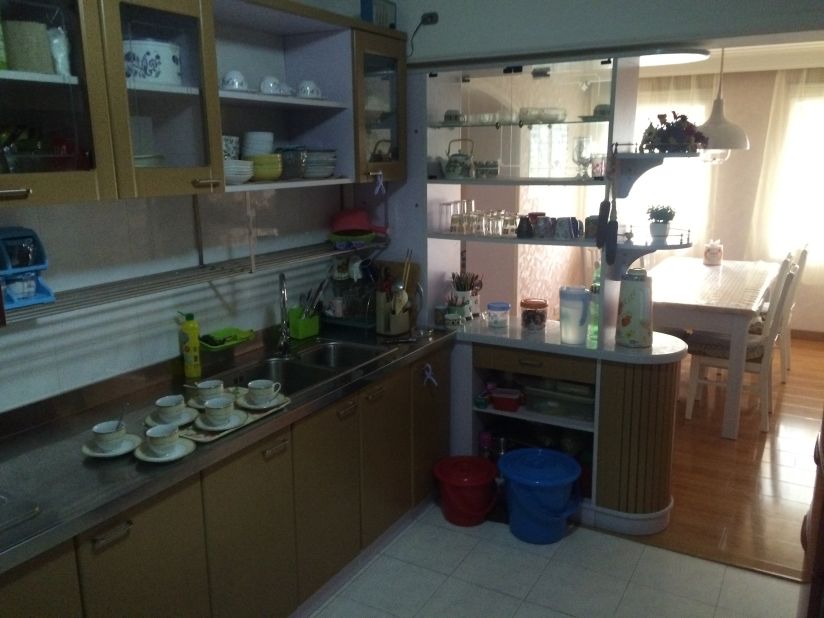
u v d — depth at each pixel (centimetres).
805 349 580
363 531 258
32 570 142
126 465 174
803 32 235
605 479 288
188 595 183
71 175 164
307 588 231
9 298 177
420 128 300
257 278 279
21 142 161
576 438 316
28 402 200
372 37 270
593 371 282
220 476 188
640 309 277
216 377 247
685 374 504
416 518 300
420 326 315
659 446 280
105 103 169
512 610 240
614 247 269
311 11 239
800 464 356
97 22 165
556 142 290
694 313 390
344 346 288
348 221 308
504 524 296
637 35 256
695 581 255
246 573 202
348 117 268
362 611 239
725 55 502
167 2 182
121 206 222
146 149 189
